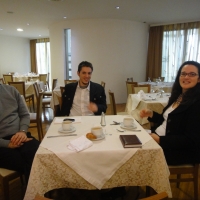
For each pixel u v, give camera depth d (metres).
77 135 1.34
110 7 4.43
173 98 1.69
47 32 7.68
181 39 5.93
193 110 1.32
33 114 3.08
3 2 4.05
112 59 5.81
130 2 4.06
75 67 5.97
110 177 1.10
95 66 5.79
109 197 1.61
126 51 5.91
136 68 6.25
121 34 5.71
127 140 1.17
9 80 6.35
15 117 1.71
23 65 9.32
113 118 1.78
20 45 9.05
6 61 8.62
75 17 5.37
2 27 6.73
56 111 2.35
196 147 1.31
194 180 1.44
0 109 1.62
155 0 3.94
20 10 4.64
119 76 5.99
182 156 1.40
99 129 1.28
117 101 6.11
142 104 2.77
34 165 1.05
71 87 2.19
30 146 1.48
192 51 5.81
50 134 1.36
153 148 1.12
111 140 1.25
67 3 4.13
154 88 4.59
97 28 5.56
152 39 6.31
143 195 1.68
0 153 1.39
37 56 9.38
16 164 1.35
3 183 1.32
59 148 1.12
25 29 7.09
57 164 1.07
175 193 1.74
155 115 1.82
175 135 1.38
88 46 5.70
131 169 1.12
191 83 1.44
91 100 2.15
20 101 1.80
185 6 4.33
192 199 1.66
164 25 6.10
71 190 1.72
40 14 5.02
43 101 4.29
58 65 6.27
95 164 1.09
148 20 5.72
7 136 1.62
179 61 6.06
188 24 5.75
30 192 1.02
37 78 6.85
